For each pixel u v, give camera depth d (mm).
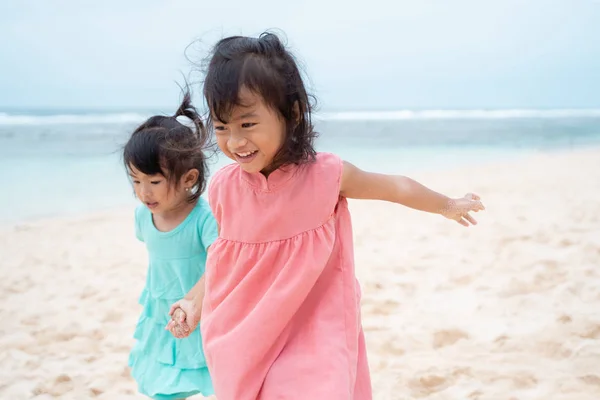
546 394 3135
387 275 5281
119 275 5793
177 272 2771
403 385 3369
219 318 2139
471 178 11414
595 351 3475
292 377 1967
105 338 4324
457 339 3916
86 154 16109
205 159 2814
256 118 1973
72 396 3508
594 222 6719
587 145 20219
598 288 4457
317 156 2172
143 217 2887
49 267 6082
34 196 10086
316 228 2096
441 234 6676
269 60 1996
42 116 44469
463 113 66125
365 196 2244
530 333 3826
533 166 13305
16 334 4383
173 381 2705
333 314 2092
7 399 3463
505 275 5043
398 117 51562
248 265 2148
